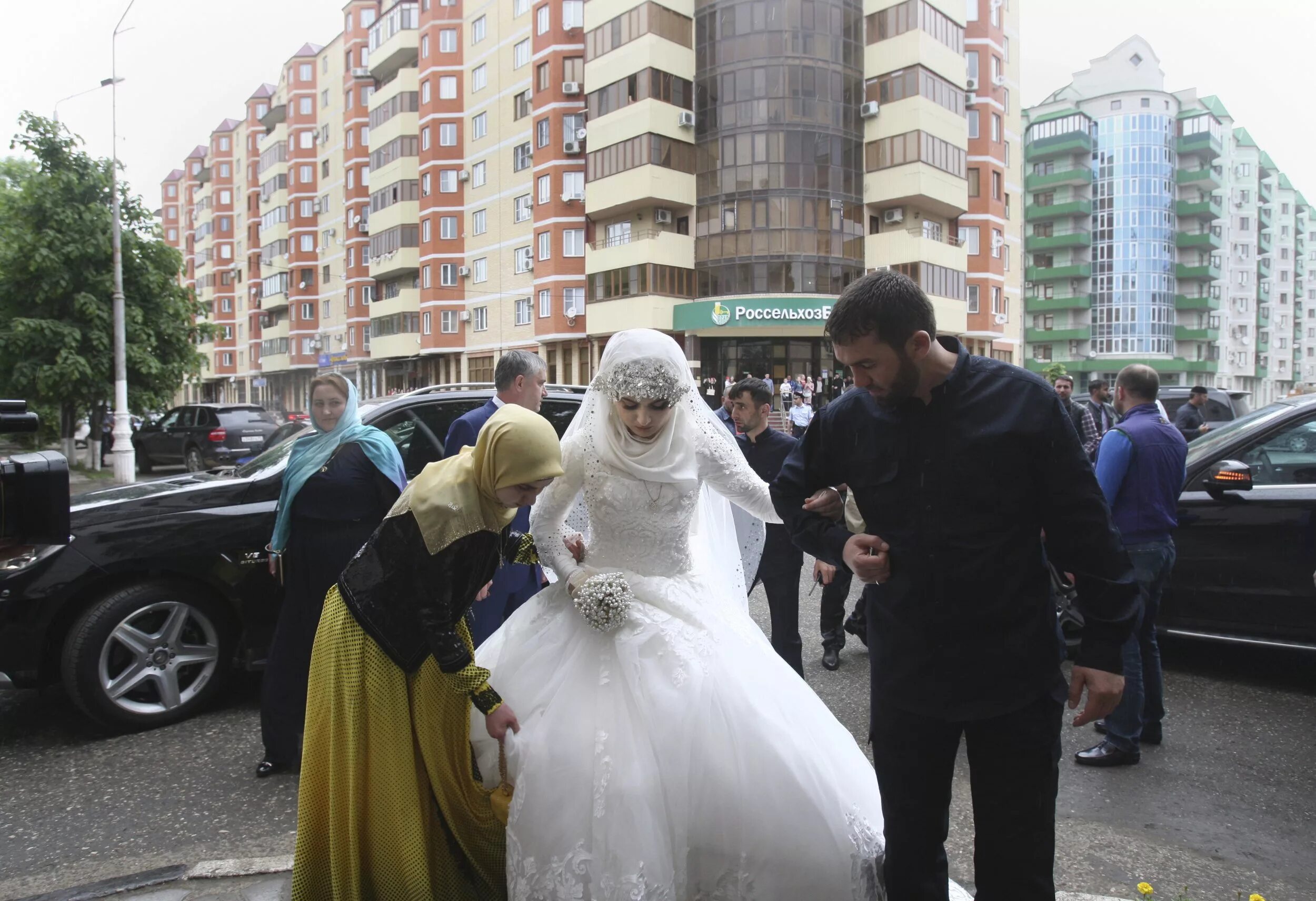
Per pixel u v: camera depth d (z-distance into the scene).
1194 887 2.77
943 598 1.91
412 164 43.22
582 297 34.66
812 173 31.03
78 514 4.13
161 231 17.70
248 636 4.41
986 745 1.95
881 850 2.25
